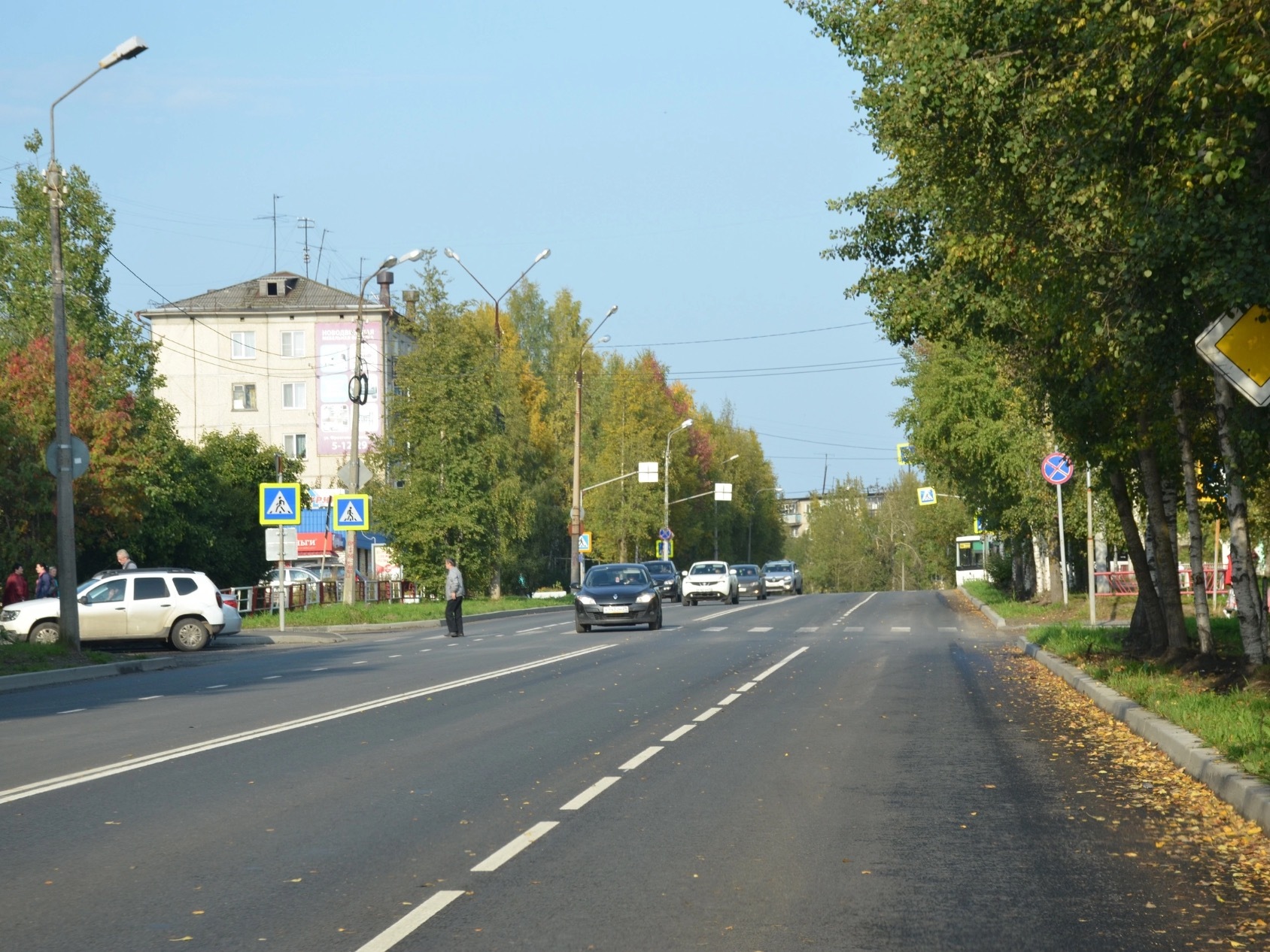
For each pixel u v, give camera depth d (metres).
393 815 10.05
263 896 7.57
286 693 21.00
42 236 58.81
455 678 23.00
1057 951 6.36
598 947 6.45
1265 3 9.39
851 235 21.20
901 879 7.85
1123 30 11.02
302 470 67.88
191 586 34.44
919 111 13.80
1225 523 29.73
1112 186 12.23
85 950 6.52
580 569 61.03
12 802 10.88
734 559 140.75
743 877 7.91
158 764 12.98
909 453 49.22
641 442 97.38
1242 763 10.50
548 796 10.81
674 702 18.45
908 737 14.41
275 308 92.31
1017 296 15.84
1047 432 37.88
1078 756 12.84
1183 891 7.54
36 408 43.56
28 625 32.94
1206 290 11.34
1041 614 41.00
